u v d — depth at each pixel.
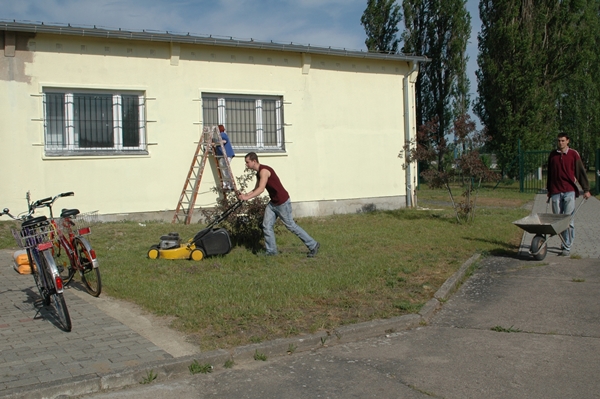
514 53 29.09
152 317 6.09
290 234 11.41
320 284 7.28
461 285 7.66
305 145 14.98
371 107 15.99
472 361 4.96
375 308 6.40
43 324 5.86
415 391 4.36
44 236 6.31
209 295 6.75
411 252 9.70
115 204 12.54
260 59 14.23
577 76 30.45
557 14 29.03
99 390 4.42
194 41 13.02
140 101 12.91
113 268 8.21
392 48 33.81
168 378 4.68
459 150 13.27
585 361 4.91
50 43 11.78
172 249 8.86
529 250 9.45
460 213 13.81
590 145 38.50
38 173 11.72
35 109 11.66
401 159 16.61
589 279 7.76
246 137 14.31
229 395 4.34
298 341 5.32
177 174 13.22
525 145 28.66
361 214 15.19
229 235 9.59
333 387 4.46
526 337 5.57
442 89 33.19
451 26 32.59
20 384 4.31
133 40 12.59
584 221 14.06
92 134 12.42
